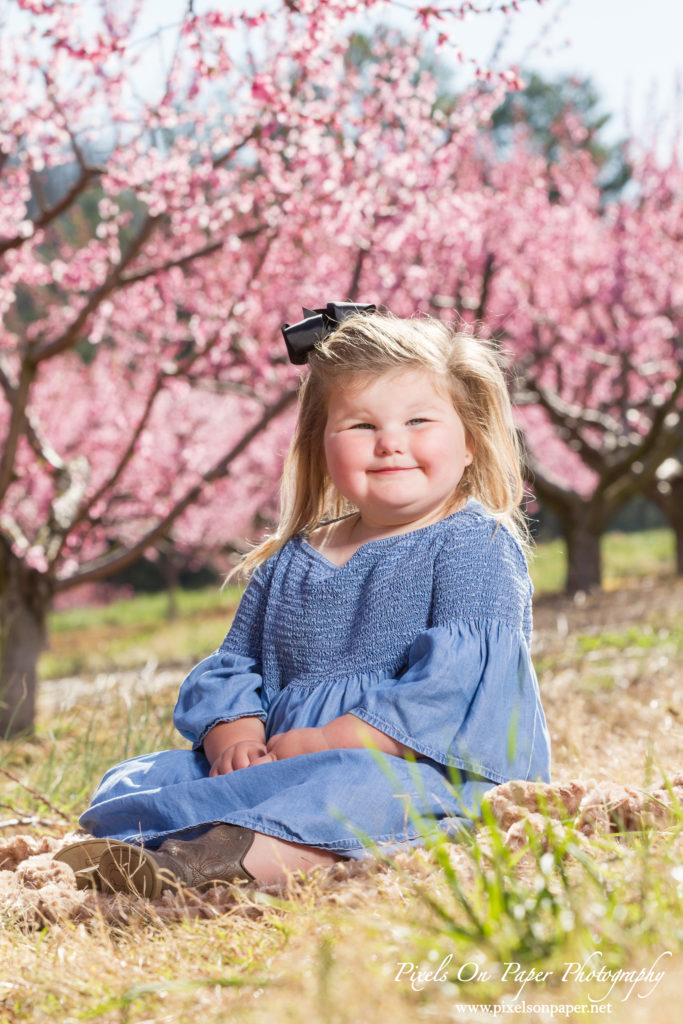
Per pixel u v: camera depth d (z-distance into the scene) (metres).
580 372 16.25
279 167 7.17
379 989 1.27
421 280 10.96
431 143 8.13
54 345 6.55
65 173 11.59
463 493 2.57
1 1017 1.44
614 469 14.47
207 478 7.04
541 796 2.00
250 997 1.35
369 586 2.42
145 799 2.23
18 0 5.55
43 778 3.80
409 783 2.12
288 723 2.36
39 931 1.96
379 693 2.20
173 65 5.93
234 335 9.66
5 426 12.88
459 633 2.27
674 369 14.91
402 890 1.70
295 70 7.04
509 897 1.41
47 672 14.83
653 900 1.41
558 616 10.11
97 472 14.89
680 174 14.83
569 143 16.02
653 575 18.30
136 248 6.66
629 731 3.81
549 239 13.80
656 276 14.44
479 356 2.52
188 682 2.56
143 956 1.61
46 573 6.88
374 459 2.40
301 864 2.05
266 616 2.56
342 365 2.43
